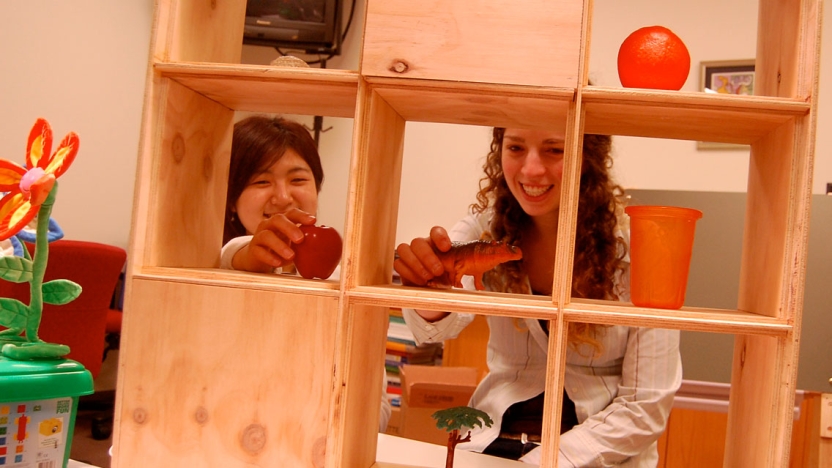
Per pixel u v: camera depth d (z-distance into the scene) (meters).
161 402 1.01
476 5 0.98
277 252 1.11
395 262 1.13
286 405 0.98
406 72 0.99
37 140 1.03
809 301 1.98
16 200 0.99
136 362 1.01
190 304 1.01
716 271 2.12
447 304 0.96
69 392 1.00
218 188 1.26
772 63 1.10
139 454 1.01
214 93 1.15
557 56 0.97
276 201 1.84
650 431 1.56
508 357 1.72
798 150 0.98
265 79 1.05
